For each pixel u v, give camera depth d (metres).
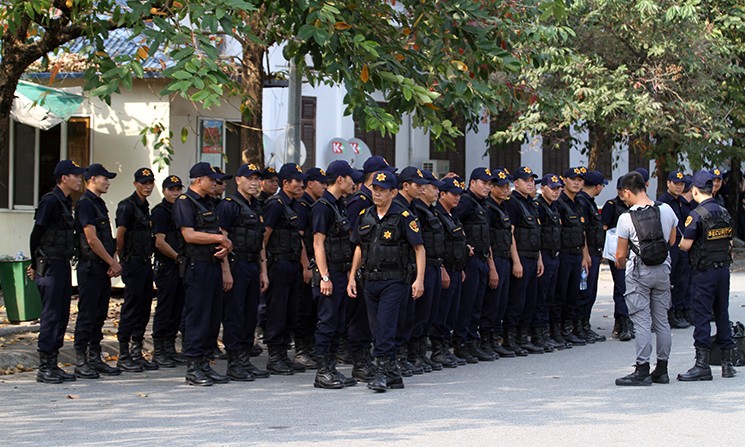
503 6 11.74
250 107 14.25
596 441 7.58
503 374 11.13
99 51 11.16
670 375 10.98
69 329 13.35
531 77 21.16
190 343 10.30
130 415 8.57
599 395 9.67
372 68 10.19
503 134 26.05
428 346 13.33
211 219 10.25
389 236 9.82
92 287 10.63
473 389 10.06
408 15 12.90
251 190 10.69
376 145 27.67
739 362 11.50
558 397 9.55
